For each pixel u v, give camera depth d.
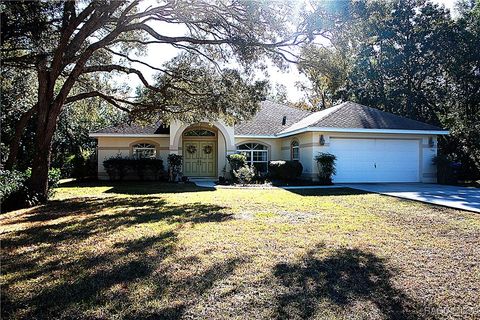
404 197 11.67
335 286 4.04
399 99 27.09
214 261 4.84
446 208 9.48
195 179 21.34
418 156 18.45
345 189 14.67
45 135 11.23
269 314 3.38
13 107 16.02
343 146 17.75
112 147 21.58
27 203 10.18
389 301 3.68
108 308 3.48
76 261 4.87
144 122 16.14
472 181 20.44
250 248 5.48
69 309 3.45
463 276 4.38
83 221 7.77
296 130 18.28
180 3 10.16
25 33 7.90
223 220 7.76
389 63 26.66
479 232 6.66
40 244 5.78
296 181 18.17
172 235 6.33
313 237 6.20
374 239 6.10
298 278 4.25
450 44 24.17
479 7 24.27
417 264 4.80
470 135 21.58
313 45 10.23
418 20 25.42
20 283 4.07
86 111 18.52
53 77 11.05
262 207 9.71
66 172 24.17
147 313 3.38
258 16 9.81
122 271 4.47
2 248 5.54
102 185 17.95
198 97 14.07
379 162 18.09
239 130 21.66
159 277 4.26
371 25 9.20
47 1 8.05
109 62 14.84
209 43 11.15
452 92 25.83
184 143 21.52
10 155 12.26
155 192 14.22
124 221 7.71
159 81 14.63
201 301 3.64
